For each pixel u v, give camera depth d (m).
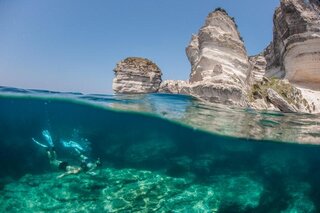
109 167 12.27
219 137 14.72
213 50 20.31
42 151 13.39
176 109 14.31
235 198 10.05
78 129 17.25
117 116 15.65
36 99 14.05
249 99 17.84
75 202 8.66
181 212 8.57
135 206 8.67
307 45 22.11
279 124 13.54
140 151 15.52
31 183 9.95
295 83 22.88
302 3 23.44
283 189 11.98
